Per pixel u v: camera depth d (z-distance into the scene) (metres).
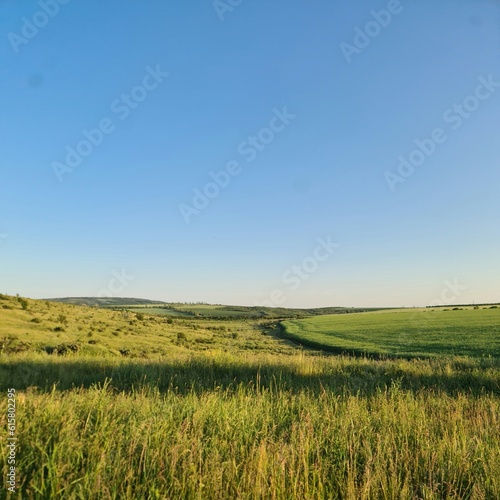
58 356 13.96
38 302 65.12
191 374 9.99
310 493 3.16
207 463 3.39
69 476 2.90
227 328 112.19
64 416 4.09
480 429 4.98
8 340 28.39
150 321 86.69
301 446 3.85
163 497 2.82
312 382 9.41
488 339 45.38
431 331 61.22
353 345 51.72
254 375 10.32
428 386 9.14
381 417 5.56
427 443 4.29
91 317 65.44
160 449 3.61
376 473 3.43
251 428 4.58
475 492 3.26
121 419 4.62
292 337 77.88
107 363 11.48
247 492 3.00
